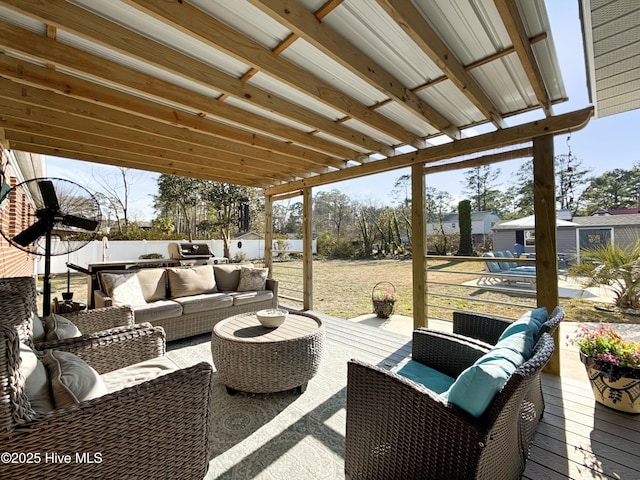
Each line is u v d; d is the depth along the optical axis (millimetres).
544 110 2461
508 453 1221
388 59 2014
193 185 12305
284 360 2131
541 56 1947
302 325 2615
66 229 2783
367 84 2322
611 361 1985
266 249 6082
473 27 1722
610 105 2428
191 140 3242
